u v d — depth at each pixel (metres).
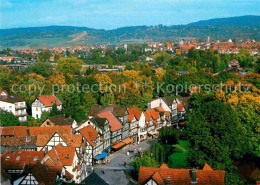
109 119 118.31
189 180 60.88
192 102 132.88
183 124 148.38
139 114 131.62
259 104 94.19
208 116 81.31
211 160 76.56
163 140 128.88
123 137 122.06
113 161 104.50
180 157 107.31
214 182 60.16
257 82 142.00
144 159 92.12
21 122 118.75
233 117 82.62
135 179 90.31
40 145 91.50
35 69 195.25
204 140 77.94
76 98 136.12
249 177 83.31
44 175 63.91
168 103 154.38
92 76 176.75
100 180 74.50
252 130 92.19
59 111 128.50
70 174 75.00
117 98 151.25
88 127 102.81
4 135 96.75
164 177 61.94
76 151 81.12
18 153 77.12
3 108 125.00
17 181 65.06
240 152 82.25
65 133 97.94
